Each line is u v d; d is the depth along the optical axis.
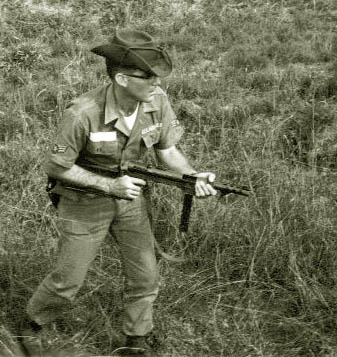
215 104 6.45
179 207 4.93
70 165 3.34
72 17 8.27
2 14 8.20
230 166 5.50
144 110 3.39
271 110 6.42
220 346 3.94
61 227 3.53
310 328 4.04
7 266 4.33
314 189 5.04
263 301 4.32
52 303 3.64
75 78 6.85
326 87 6.68
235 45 7.66
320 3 8.60
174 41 7.80
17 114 6.21
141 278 3.65
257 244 4.56
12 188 5.15
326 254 4.56
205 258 4.59
